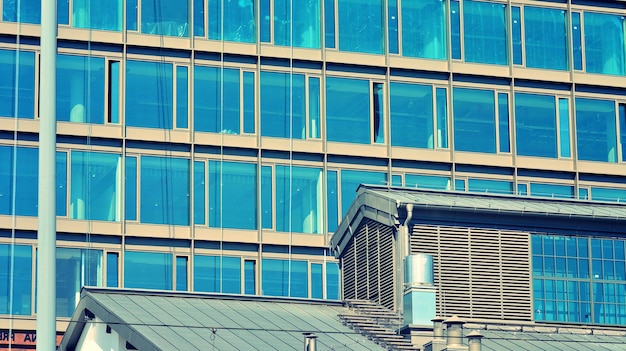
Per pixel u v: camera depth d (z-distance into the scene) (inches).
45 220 1201.4
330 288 3831.2
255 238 3806.6
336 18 3964.1
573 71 4074.8
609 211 2755.9
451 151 3956.7
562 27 4101.9
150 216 3742.6
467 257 2573.8
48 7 1232.2
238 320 2401.6
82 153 3715.6
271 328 2377.0
